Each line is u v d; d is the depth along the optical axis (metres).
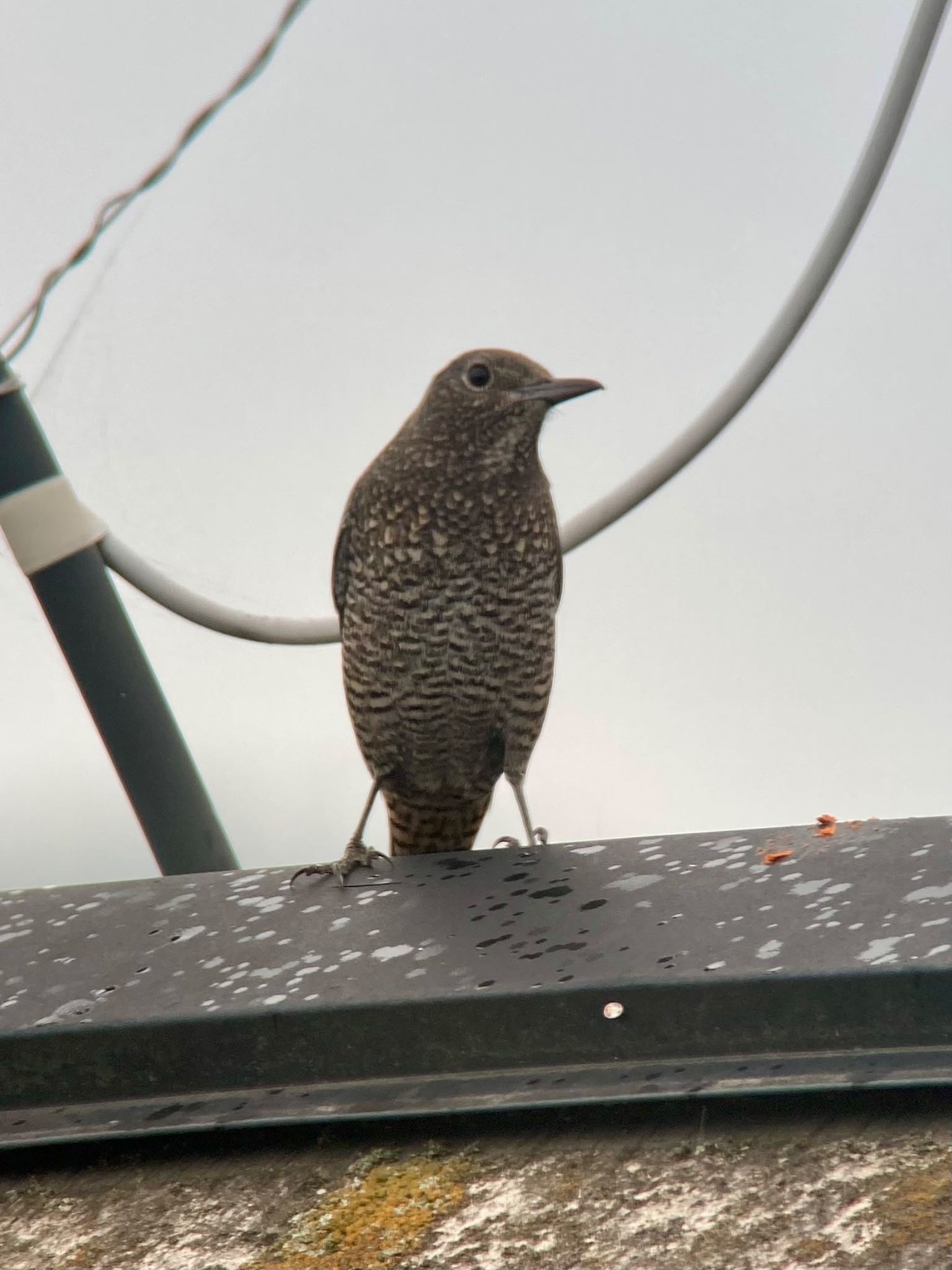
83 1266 4.73
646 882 6.20
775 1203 4.56
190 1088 5.39
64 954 6.08
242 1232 4.80
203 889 6.73
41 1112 5.40
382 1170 4.99
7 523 8.88
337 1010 5.34
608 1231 4.56
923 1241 4.29
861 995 5.07
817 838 6.44
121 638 9.07
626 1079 5.11
